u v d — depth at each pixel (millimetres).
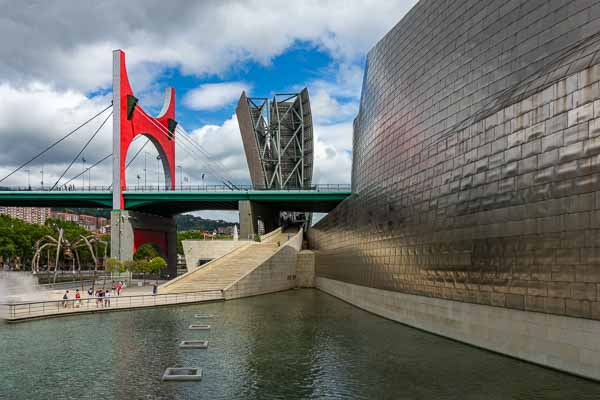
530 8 19719
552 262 16094
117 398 15039
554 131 16188
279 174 100938
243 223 73812
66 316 31516
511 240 18109
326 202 79000
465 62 23547
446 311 22781
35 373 17844
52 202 76750
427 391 15203
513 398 13969
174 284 44719
